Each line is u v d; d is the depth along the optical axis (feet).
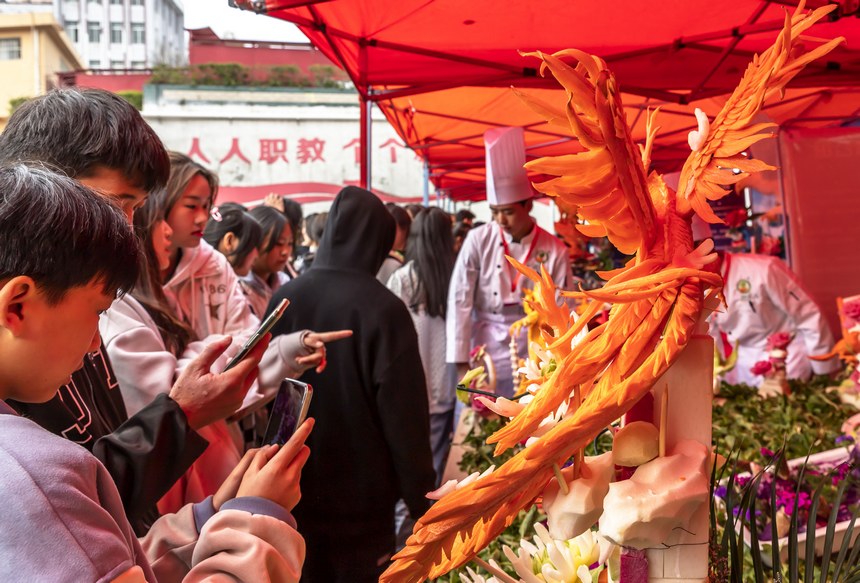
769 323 12.85
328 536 7.49
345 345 7.55
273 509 3.80
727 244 20.36
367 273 7.91
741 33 11.90
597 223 3.03
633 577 3.13
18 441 2.52
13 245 2.63
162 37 137.39
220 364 7.00
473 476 3.11
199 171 7.38
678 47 12.78
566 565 3.78
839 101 17.52
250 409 6.90
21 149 4.06
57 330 2.74
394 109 19.44
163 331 6.78
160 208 7.00
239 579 3.49
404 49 12.59
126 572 2.46
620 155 2.91
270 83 63.52
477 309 14.64
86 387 4.68
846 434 8.05
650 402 3.18
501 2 11.02
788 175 14.89
